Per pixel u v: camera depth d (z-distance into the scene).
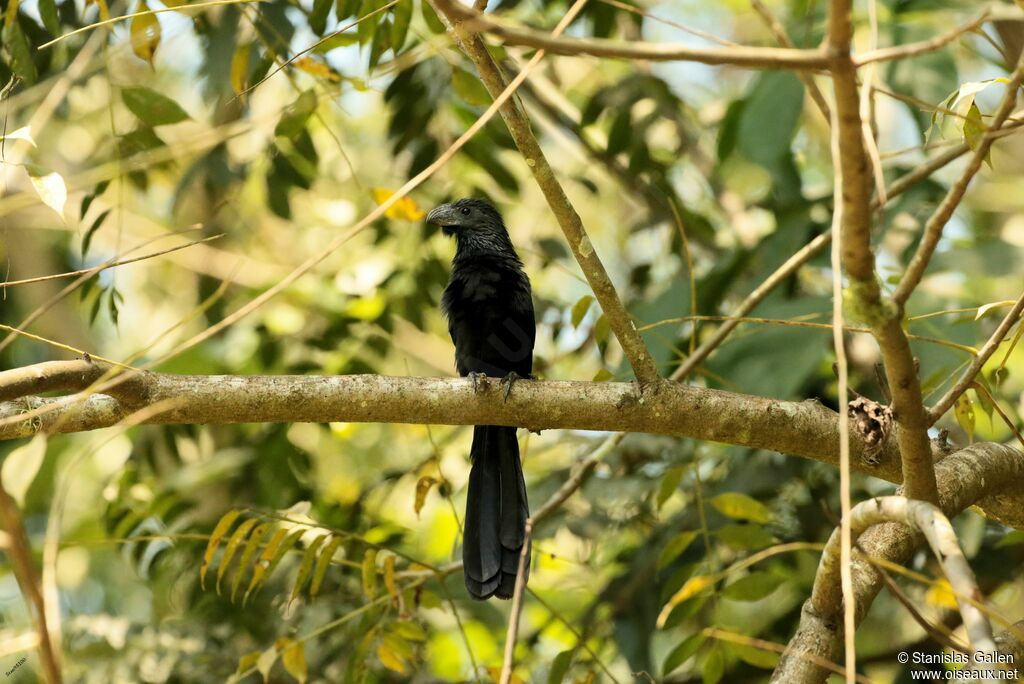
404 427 15.79
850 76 4.29
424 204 13.67
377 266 13.16
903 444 5.85
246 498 12.91
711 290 11.38
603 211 18.55
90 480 15.23
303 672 8.42
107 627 11.66
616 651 12.02
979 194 16.83
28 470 4.67
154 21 8.49
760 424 7.08
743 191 16.62
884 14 11.05
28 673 11.09
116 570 15.84
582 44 4.13
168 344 15.51
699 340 11.13
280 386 6.91
